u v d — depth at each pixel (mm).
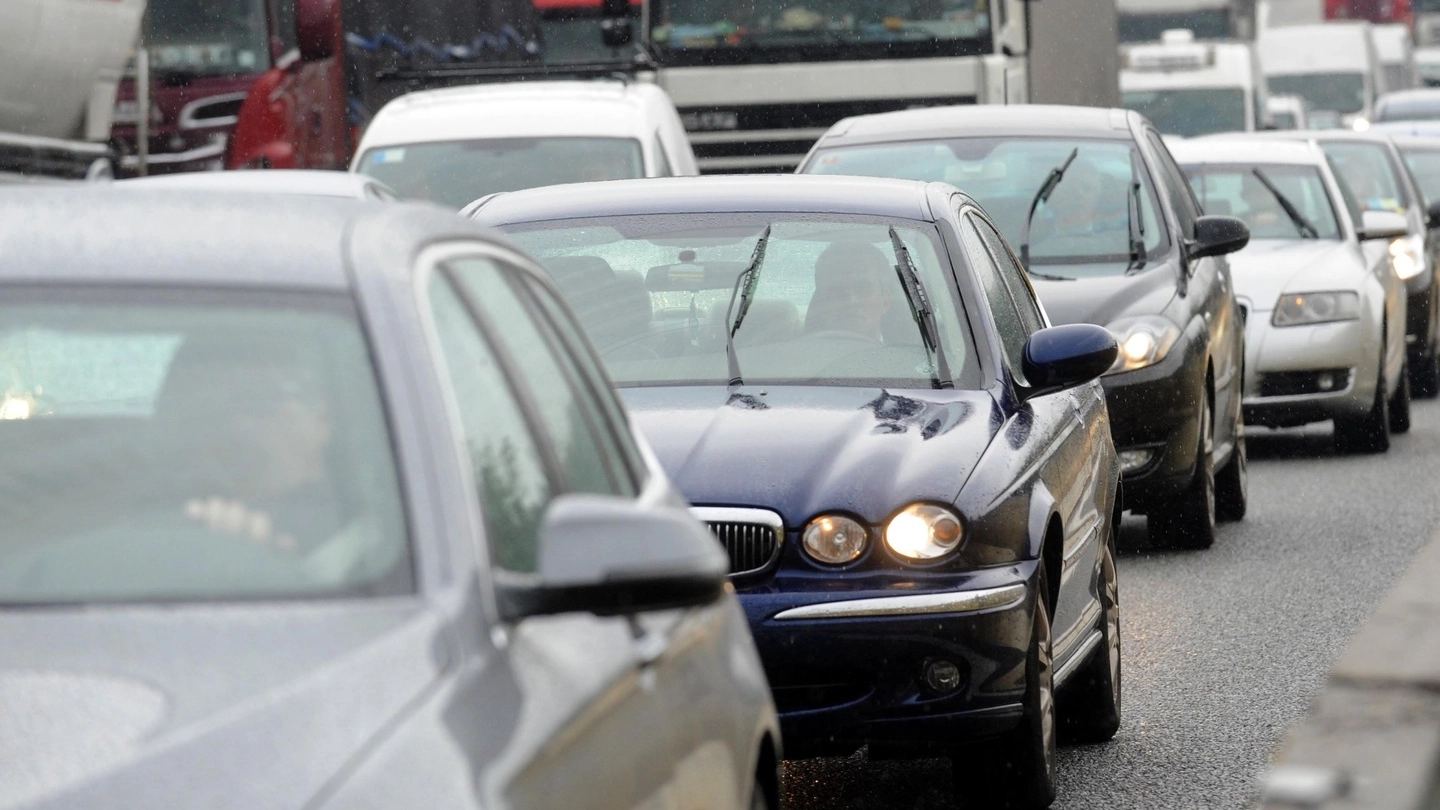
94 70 49531
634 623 11984
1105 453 26703
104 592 10547
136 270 11930
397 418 10977
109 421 11336
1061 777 24281
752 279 24688
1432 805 16031
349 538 10617
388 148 49094
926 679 20266
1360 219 62062
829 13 66625
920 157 42594
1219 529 43375
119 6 50000
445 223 13062
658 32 67125
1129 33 144750
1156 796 23391
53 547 10812
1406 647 18703
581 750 10148
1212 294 42219
